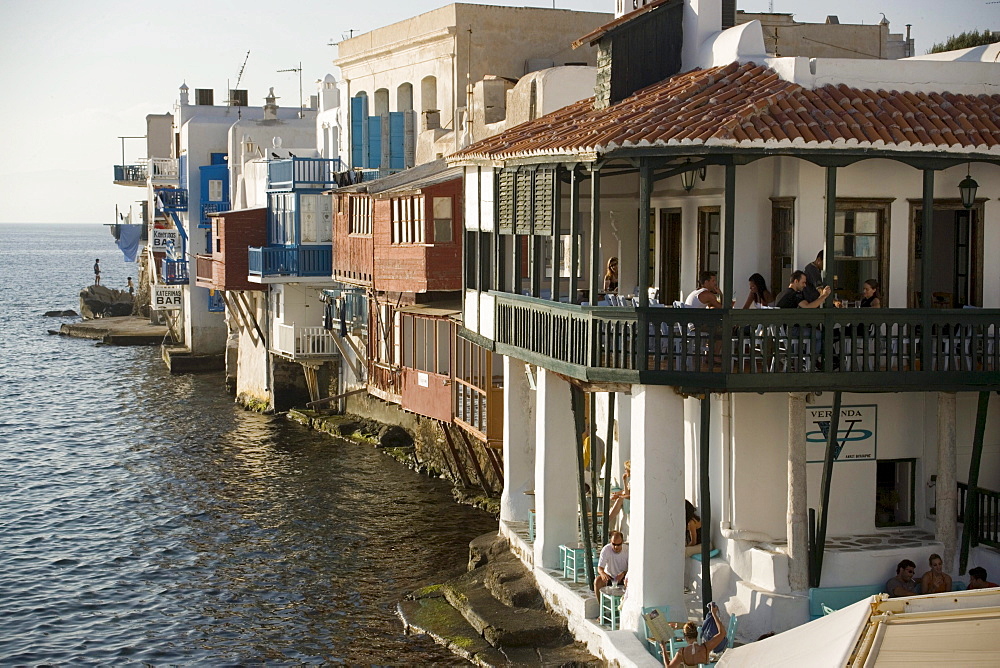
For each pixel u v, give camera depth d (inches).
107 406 2278.5
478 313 1035.9
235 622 1092.5
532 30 1806.1
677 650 762.8
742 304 855.1
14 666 1013.8
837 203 832.9
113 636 1074.7
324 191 1924.2
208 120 2704.2
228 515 1449.3
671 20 978.1
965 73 851.4
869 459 871.1
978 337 792.3
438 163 1617.9
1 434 2016.5
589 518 987.9
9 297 5374.0
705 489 781.9
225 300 2234.3
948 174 851.4
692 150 748.0
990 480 895.7
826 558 828.0
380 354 1611.7
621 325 782.5
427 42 1847.9
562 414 970.1
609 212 1018.1
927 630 505.4
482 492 1456.7
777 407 852.0
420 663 932.6
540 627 903.7
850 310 763.4
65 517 1472.7
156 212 3021.7
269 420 2059.5
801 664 512.1
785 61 845.2
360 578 1186.6
